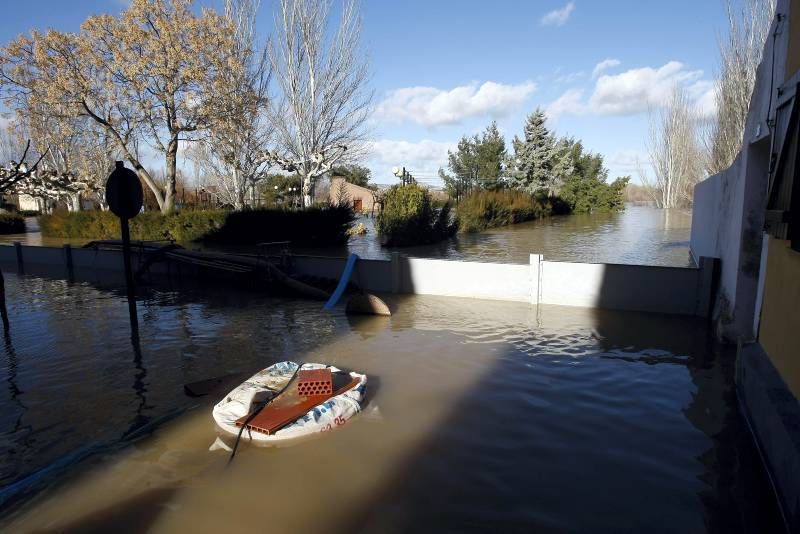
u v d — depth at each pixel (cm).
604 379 566
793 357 389
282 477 378
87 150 3059
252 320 878
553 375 580
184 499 354
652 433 439
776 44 491
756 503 342
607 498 346
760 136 541
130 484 374
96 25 2161
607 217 3931
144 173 2470
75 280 1372
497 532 312
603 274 889
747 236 641
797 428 342
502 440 428
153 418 487
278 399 490
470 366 615
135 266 1473
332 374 559
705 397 516
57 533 324
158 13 2195
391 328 799
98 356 689
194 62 2216
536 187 4156
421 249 1858
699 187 1384
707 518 326
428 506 340
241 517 333
